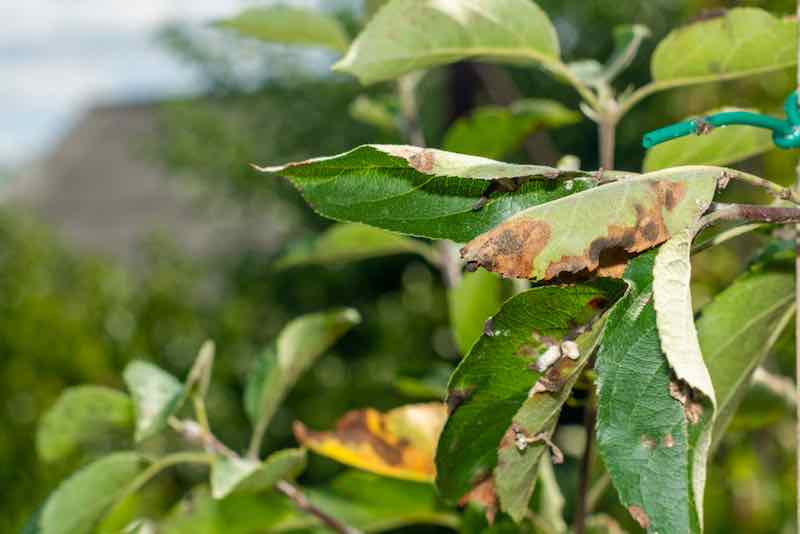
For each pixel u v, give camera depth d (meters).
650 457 0.31
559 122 0.58
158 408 0.49
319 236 0.65
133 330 1.80
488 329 0.33
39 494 1.39
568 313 0.33
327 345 0.54
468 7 0.42
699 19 0.42
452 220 0.35
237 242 2.54
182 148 2.41
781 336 0.48
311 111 2.28
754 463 1.05
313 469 1.60
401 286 2.13
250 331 1.95
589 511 0.51
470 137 0.59
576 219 0.32
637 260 0.32
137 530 0.50
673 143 0.44
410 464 0.53
